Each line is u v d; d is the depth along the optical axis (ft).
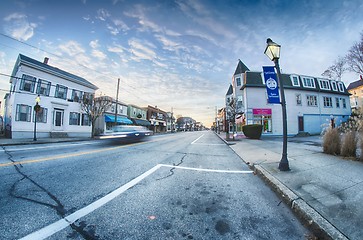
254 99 66.08
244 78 70.79
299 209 8.71
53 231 6.93
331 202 9.12
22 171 15.30
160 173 16.03
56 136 63.05
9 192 10.71
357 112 20.63
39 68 58.90
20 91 54.65
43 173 14.88
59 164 18.21
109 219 7.99
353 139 19.31
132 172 16.11
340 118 74.43
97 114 69.26
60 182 12.81
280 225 7.82
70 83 70.64
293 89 69.97
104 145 36.91
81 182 12.97
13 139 48.93
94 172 15.72
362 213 7.98
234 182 13.84
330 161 17.84
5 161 19.10
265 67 18.35
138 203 9.73
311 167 16.02
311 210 8.36
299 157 20.66
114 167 17.74
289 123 67.36
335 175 13.42
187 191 11.76
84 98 68.28
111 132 42.42
